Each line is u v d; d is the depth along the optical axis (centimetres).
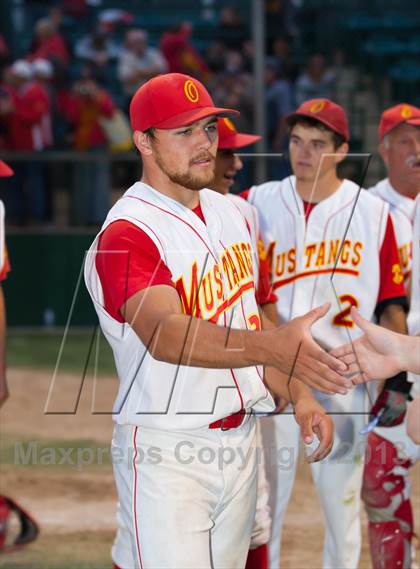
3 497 479
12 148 1052
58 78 1161
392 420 394
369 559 480
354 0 1317
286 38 1261
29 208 994
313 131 405
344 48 1295
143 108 291
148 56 1174
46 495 557
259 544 383
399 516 411
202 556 296
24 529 474
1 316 434
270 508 418
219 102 1093
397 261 413
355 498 413
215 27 1482
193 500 298
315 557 478
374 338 321
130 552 318
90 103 1059
